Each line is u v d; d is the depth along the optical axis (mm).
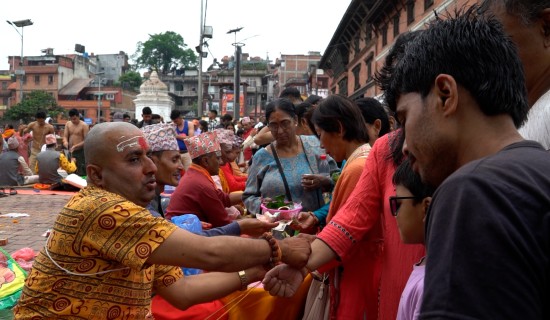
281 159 3953
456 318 849
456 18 1191
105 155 1987
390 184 2180
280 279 2258
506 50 1116
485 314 830
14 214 7957
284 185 3814
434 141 1129
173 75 79562
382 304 2213
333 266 2555
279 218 3254
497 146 1085
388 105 1379
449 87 1088
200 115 23781
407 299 1654
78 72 68938
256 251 2047
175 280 2207
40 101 55062
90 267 1864
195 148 3711
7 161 10922
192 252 1872
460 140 1117
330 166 4129
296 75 67625
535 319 834
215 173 3789
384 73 1835
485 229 875
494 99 1078
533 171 949
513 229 866
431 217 1005
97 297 1880
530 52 1683
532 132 1707
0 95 66625
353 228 2275
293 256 2195
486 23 1151
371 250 2492
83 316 1867
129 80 72312
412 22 22062
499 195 902
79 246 1844
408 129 1195
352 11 31016
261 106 62688
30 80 64438
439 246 934
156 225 1860
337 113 2869
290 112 3951
